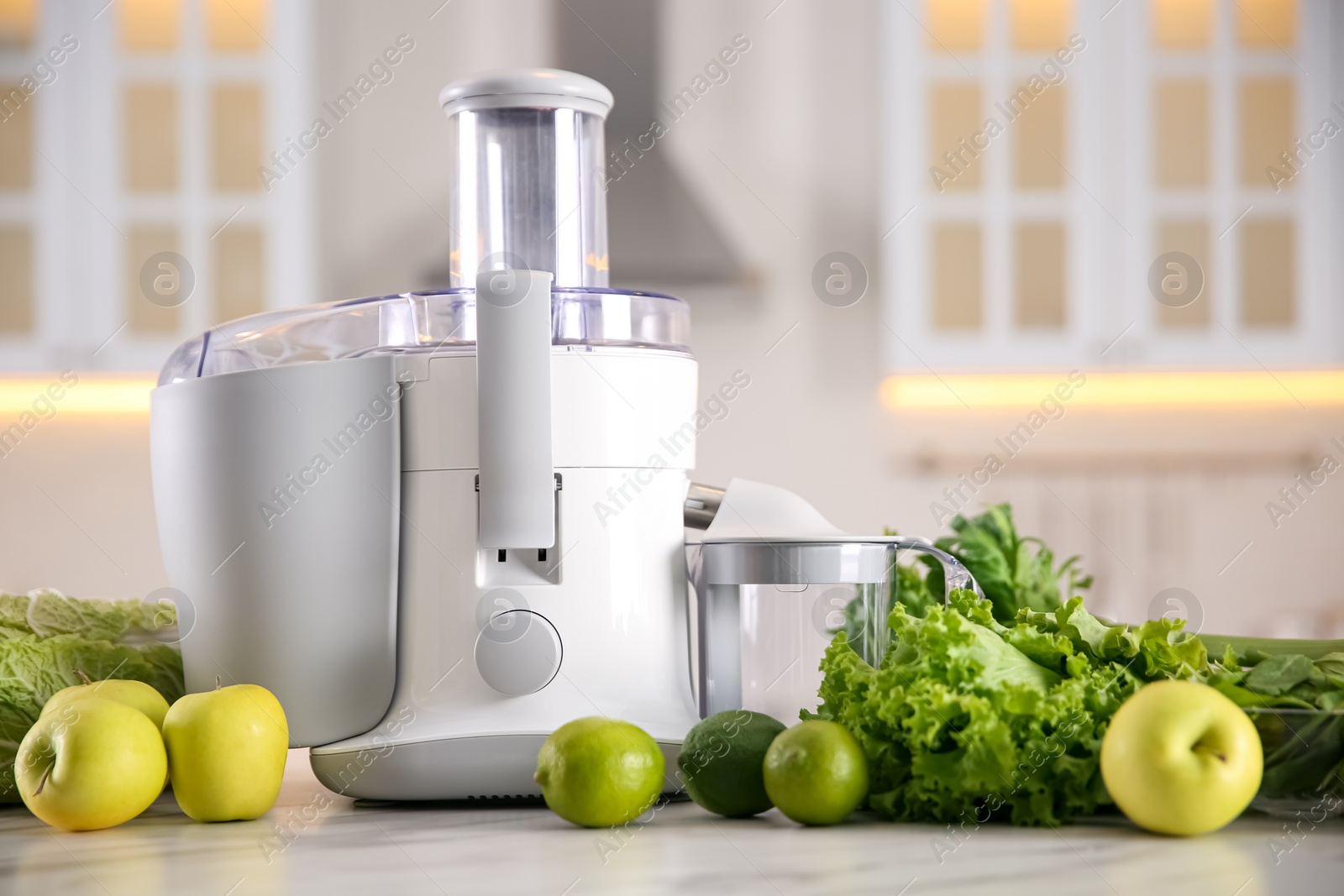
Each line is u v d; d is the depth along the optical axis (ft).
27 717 2.66
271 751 2.48
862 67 9.09
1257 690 2.41
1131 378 9.13
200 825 2.45
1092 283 8.85
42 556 8.82
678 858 2.10
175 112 8.70
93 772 2.30
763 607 2.78
